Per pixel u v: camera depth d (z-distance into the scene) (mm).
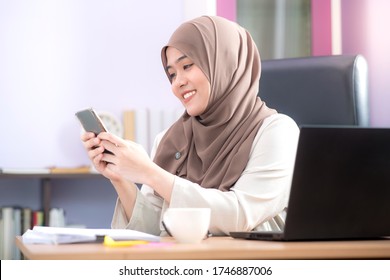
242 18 3822
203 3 3633
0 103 3436
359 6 3633
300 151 1260
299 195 1283
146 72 3609
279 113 2154
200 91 2037
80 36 3543
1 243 3199
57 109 3498
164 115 3412
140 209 1846
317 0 3748
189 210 1323
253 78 2133
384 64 3531
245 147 1954
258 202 1785
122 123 3545
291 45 3854
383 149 1318
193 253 1095
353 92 2098
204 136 2061
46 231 1412
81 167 3418
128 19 3600
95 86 3549
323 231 1324
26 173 3178
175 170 2115
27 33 3482
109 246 1231
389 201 1356
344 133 1277
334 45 3711
